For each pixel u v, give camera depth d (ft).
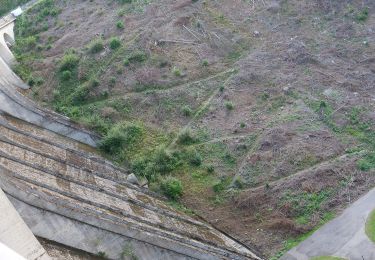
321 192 126.41
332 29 183.01
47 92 178.60
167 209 128.88
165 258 106.83
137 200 125.70
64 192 108.17
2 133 130.62
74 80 181.57
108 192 121.19
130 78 177.47
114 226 102.17
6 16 236.02
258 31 190.29
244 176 136.46
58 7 234.99
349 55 169.89
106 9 222.89
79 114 166.40
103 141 152.15
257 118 154.10
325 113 149.38
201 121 157.79
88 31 209.15
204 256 109.09
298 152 138.41
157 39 192.65
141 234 104.22
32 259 84.53
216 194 135.23
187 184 139.33
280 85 163.63
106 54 189.47
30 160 123.03
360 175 128.26
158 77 176.14
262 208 127.95
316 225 119.24
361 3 191.11
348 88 156.66
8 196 93.45
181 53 185.68
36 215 96.17
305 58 171.12
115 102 168.86
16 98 147.74
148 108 165.78
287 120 150.10
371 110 147.64
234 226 126.31
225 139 149.38
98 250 101.30
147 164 145.07
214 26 196.54
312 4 195.42
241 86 167.32
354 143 138.72
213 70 176.76
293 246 116.47
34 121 148.15
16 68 195.00
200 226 124.98
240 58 180.45
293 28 187.93
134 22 206.59
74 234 99.30
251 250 119.34
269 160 138.51
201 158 144.56
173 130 156.35
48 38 212.64
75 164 134.10
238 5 205.67
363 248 109.91
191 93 168.14
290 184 130.00
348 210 120.16
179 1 213.05
